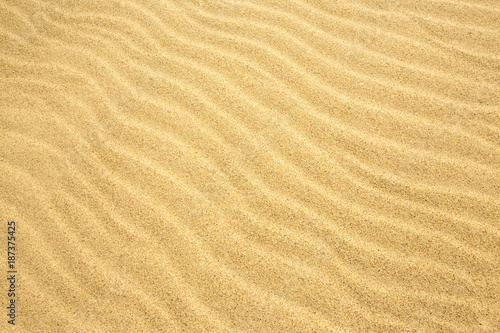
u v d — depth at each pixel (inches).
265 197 80.6
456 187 78.1
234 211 80.0
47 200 83.4
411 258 73.8
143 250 77.8
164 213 80.5
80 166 86.2
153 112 90.0
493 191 77.2
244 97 89.8
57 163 87.0
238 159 84.4
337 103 87.4
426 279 72.2
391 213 77.3
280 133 85.9
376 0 98.0
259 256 76.0
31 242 79.6
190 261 76.5
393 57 91.0
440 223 75.7
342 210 78.2
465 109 84.4
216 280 74.7
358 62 91.1
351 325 70.4
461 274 72.1
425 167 80.3
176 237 78.5
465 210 76.3
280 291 73.3
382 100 86.9
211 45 96.0
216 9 100.4
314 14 97.7
